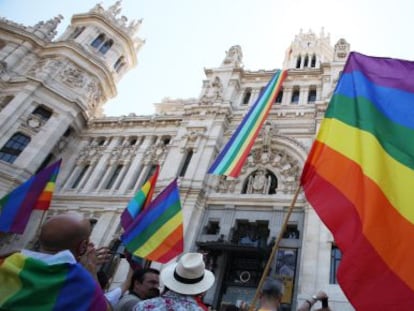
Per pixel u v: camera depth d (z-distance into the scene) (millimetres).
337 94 8914
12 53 47000
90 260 5340
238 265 28500
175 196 15844
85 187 40219
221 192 33312
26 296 3807
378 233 6227
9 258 4137
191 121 39781
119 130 46219
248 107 40250
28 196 17750
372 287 5703
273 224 29422
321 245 25734
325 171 7883
